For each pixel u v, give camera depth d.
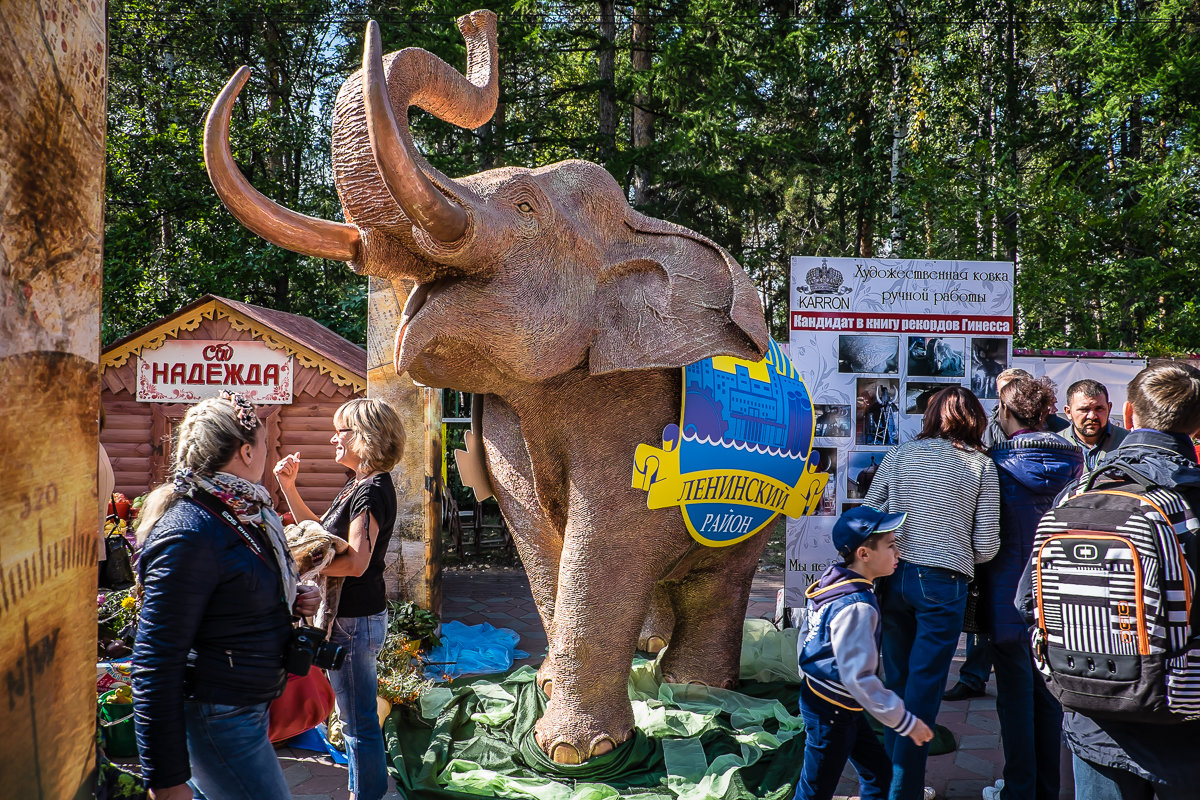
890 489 3.44
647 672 4.55
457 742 4.07
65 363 1.46
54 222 1.40
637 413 3.89
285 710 3.66
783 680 4.80
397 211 3.07
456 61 13.75
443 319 3.34
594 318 3.79
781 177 17.69
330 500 7.52
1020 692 3.32
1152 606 2.16
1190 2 13.69
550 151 16.33
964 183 13.76
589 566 3.82
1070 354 6.57
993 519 3.31
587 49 15.27
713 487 4.00
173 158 13.73
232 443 2.34
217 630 2.26
